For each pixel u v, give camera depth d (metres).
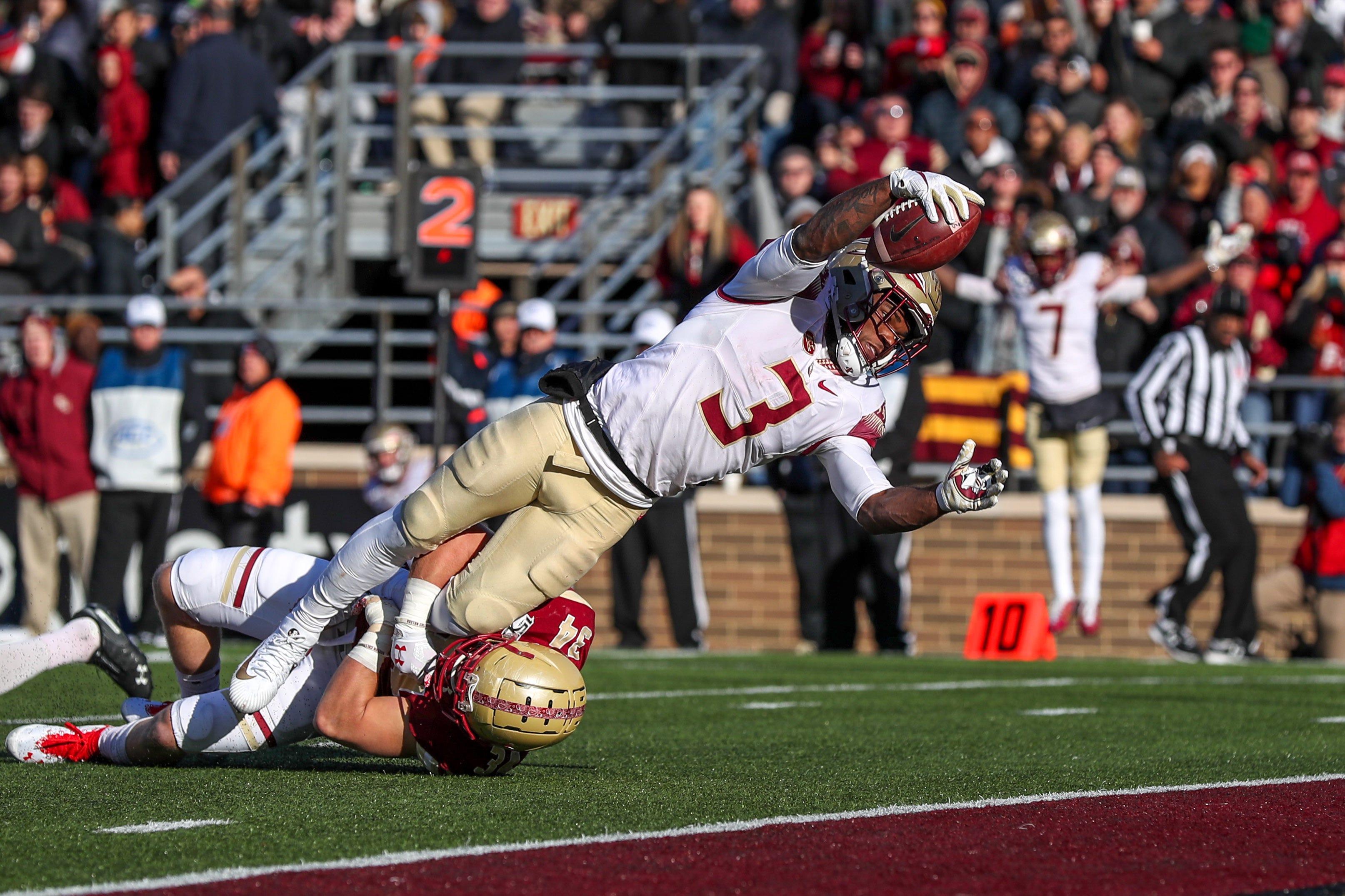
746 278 14.80
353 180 49.59
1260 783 16.70
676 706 24.50
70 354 37.78
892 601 38.22
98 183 51.19
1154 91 47.94
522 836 13.05
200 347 41.56
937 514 14.33
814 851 12.55
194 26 52.22
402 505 15.44
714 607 41.28
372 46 45.59
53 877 11.44
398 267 45.31
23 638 17.56
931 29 46.47
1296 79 48.75
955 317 39.88
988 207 39.81
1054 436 36.47
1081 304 35.69
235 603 16.64
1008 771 17.55
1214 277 39.19
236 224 46.19
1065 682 29.52
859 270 14.79
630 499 15.32
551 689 15.61
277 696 16.44
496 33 49.12
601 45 48.84
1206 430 35.88
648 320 36.94
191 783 15.67
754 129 47.47
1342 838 13.52
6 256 44.47
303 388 53.00
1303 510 41.09
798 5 54.06
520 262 49.25
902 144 44.06
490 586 15.57
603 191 49.94
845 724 22.39
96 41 53.66
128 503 37.19
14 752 16.92
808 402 14.91
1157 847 12.98
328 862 11.97
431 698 15.87
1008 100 45.31
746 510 41.19
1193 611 41.25
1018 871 11.95
